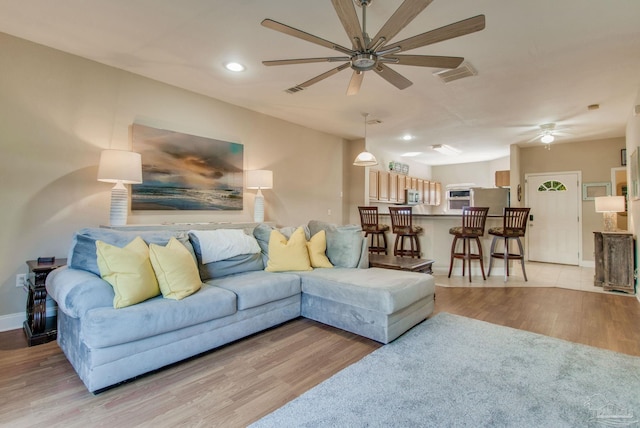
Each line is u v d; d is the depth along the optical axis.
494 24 2.40
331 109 4.48
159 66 3.22
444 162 8.98
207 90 3.82
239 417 1.63
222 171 4.15
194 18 2.40
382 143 6.61
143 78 3.46
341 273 3.08
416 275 3.01
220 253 2.92
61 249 2.97
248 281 2.70
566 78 3.35
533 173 6.81
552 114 4.57
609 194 6.04
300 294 3.05
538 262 6.68
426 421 1.59
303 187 5.41
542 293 4.09
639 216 3.89
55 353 2.31
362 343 2.52
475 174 8.84
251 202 4.55
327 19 2.39
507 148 6.98
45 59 2.88
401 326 2.63
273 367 2.14
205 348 2.26
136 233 2.53
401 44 1.94
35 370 2.07
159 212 3.59
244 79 3.50
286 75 3.39
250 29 2.54
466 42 2.65
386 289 2.52
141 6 2.27
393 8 2.22
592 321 3.05
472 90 3.71
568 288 4.35
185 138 3.77
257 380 1.98
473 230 4.71
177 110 3.74
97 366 1.78
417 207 8.70
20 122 2.77
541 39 2.61
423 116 4.74
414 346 2.45
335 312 2.79
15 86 2.74
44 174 2.89
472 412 1.66
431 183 9.04
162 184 3.58
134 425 1.57
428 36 1.85
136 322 1.90
